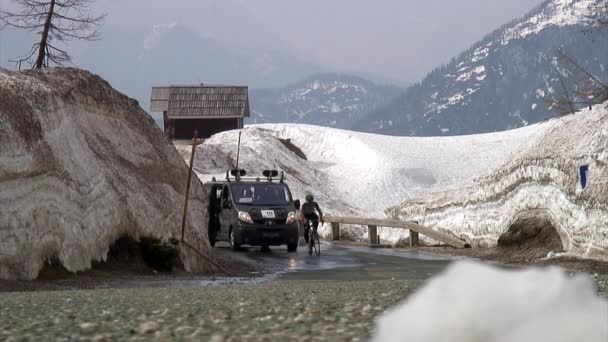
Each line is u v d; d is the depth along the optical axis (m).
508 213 56.41
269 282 31.84
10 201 26.02
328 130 193.88
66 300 17.58
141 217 36.72
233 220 59.66
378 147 184.00
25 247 26.28
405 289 20.67
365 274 38.00
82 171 32.19
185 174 44.78
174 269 36.47
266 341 8.49
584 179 45.00
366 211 135.62
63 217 29.48
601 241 42.19
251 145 153.12
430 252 58.56
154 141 43.12
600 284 20.45
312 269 42.34
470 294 3.49
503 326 3.33
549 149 52.09
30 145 27.95
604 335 3.17
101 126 38.22
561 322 3.26
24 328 10.72
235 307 14.33
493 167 74.00
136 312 13.42
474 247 61.03
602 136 44.84
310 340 8.48
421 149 187.38
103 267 32.38
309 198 57.81
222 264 43.12
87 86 38.22
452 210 67.62
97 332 10.09
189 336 9.33
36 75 35.47
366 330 9.41
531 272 3.61
